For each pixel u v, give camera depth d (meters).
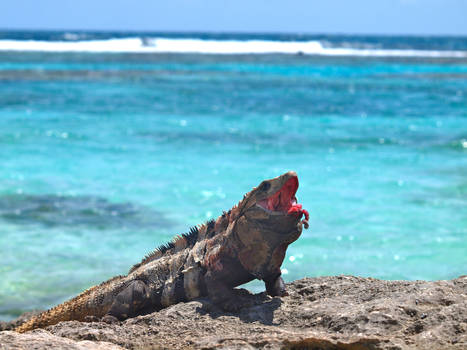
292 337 5.91
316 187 21.84
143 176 23.55
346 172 24.50
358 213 18.47
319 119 41.41
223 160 26.95
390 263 14.25
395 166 25.81
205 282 7.44
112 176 23.47
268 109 46.22
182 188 21.69
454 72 90.62
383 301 6.62
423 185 22.20
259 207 6.93
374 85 68.00
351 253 14.92
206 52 129.50
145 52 120.31
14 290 12.73
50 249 15.40
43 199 20.05
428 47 178.12
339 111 45.94
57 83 60.53
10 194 20.52
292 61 108.44
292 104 49.59
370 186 22.03
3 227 17.08
